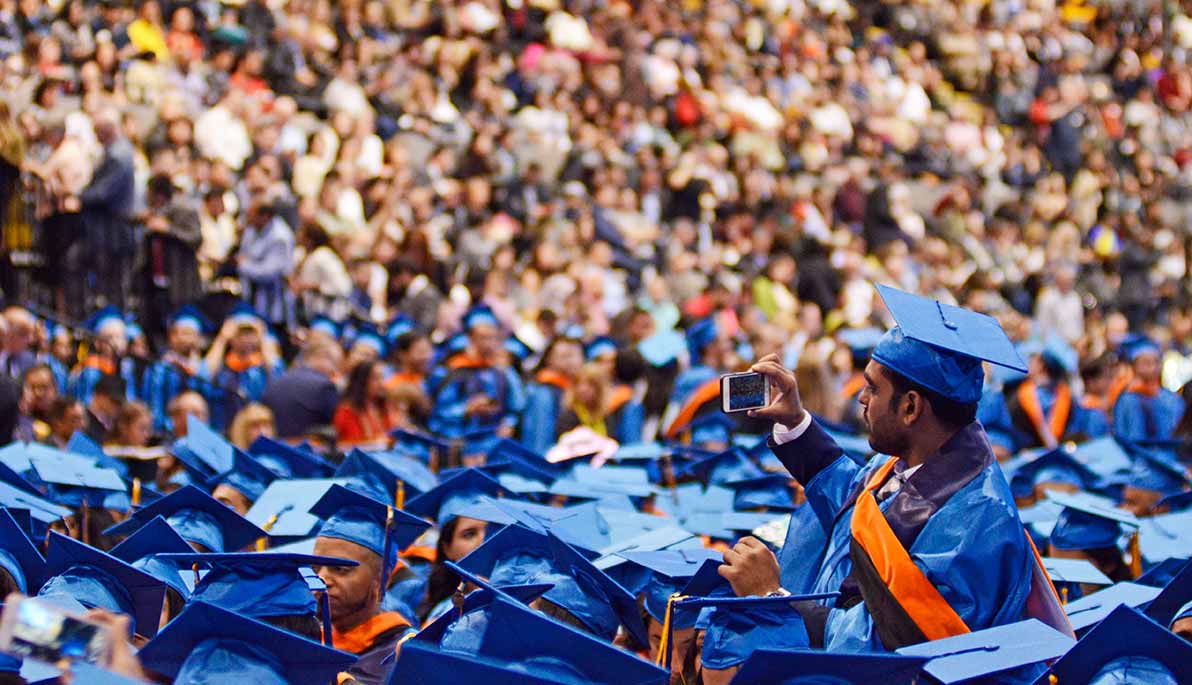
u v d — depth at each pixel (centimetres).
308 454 957
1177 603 571
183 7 2086
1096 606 607
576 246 1981
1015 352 485
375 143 2034
